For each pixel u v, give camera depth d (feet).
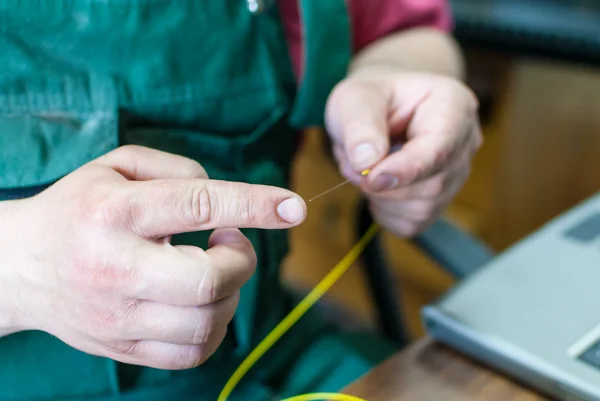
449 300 1.46
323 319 2.16
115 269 1.20
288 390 1.87
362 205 2.06
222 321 1.26
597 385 1.26
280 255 1.85
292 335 2.01
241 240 1.29
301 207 1.20
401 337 2.21
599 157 3.25
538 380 1.33
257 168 1.79
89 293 1.23
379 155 1.53
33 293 1.28
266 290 1.87
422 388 1.38
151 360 1.30
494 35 3.00
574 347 1.33
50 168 1.49
